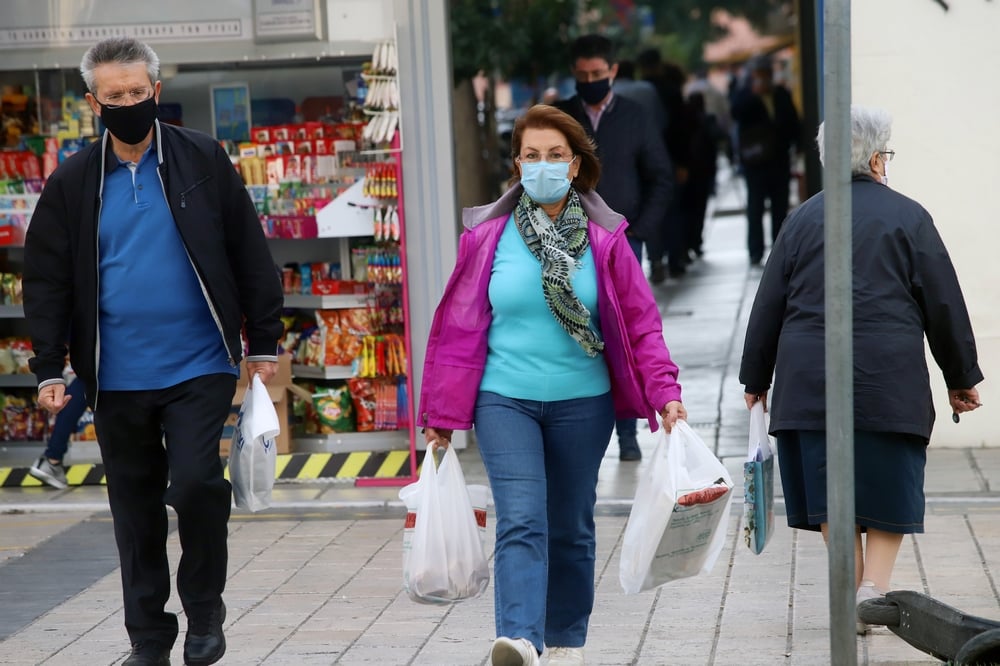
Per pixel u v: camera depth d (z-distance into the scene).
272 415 14.41
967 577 17.48
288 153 24.77
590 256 13.49
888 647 15.05
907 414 14.68
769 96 59.09
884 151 15.27
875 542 15.38
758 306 15.56
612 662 14.96
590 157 13.71
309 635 16.36
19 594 18.64
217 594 14.21
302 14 24.00
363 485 24.05
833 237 11.52
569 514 13.93
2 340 26.59
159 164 13.82
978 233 24.08
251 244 14.38
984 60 23.73
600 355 13.68
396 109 23.69
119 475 14.27
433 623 16.69
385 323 25.08
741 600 17.00
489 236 13.59
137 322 13.84
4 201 25.11
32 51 24.84
